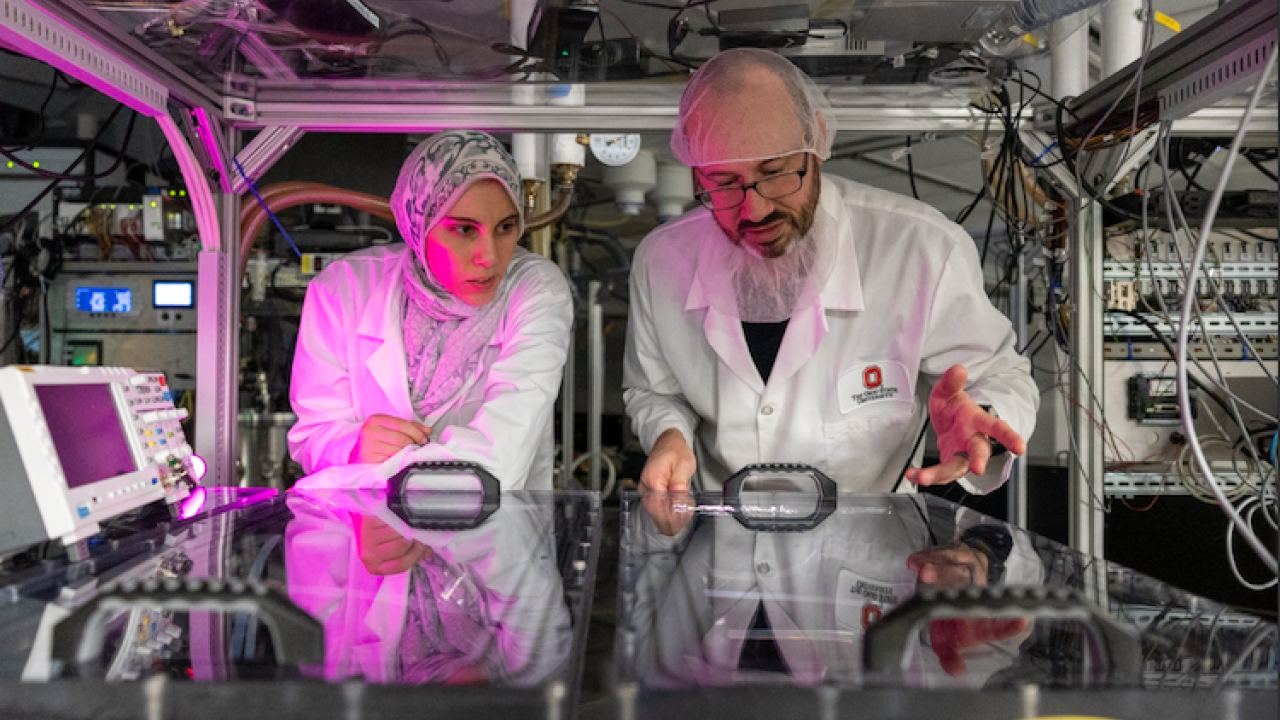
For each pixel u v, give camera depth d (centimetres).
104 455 96
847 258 163
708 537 92
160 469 106
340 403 175
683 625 60
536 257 184
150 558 81
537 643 56
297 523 100
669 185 353
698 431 184
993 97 166
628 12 133
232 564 78
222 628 60
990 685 51
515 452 150
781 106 137
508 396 155
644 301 179
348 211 281
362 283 179
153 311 246
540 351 164
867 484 168
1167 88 136
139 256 249
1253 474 198
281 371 261
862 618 62
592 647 61
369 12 128
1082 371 183
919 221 166
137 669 52
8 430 82
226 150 168
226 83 159
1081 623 61
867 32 142
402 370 171
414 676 50
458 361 172
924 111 170
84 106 254
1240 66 116
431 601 66
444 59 147
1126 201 200
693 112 140
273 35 134
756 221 146
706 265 164
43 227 244
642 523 101
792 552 84
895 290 164
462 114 168
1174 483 202
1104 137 164
